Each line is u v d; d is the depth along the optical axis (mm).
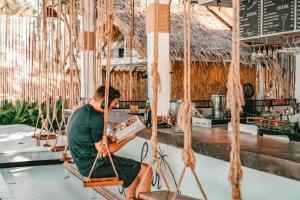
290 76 9906
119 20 10086
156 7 2379
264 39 6688
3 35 12133
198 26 11562
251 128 3912
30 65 12438
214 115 7250
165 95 5316
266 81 10602
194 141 3285
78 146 3580
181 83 9859
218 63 10289
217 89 10297
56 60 5133
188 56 2084
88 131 3545
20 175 6680
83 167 3574
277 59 10094
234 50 1598
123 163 3604
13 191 5758
